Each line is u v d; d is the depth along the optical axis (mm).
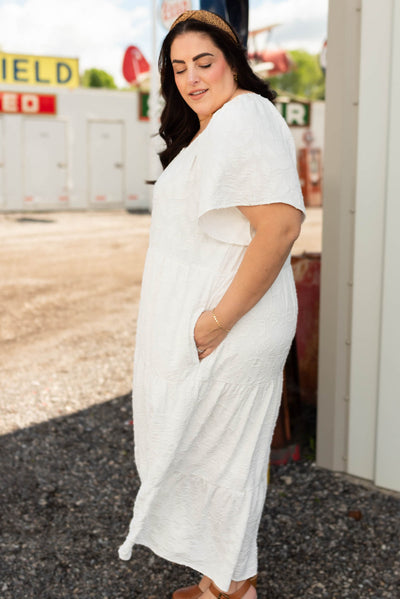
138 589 2229
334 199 2756
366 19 2559
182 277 1727
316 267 3369
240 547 1871
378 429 2793
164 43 1825
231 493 1840
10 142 15695
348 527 2559
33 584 2250
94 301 6613
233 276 1701
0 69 15234
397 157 2545
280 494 2814
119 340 5270
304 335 3455
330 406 2945
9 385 4191
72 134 16266
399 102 2508
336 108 2689
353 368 2844
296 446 3111
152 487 1796
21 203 16031
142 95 16844
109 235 11750
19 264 8633
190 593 2080
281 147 1600
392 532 2521
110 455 3227
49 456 3205
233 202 1606
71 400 3947
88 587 2240
